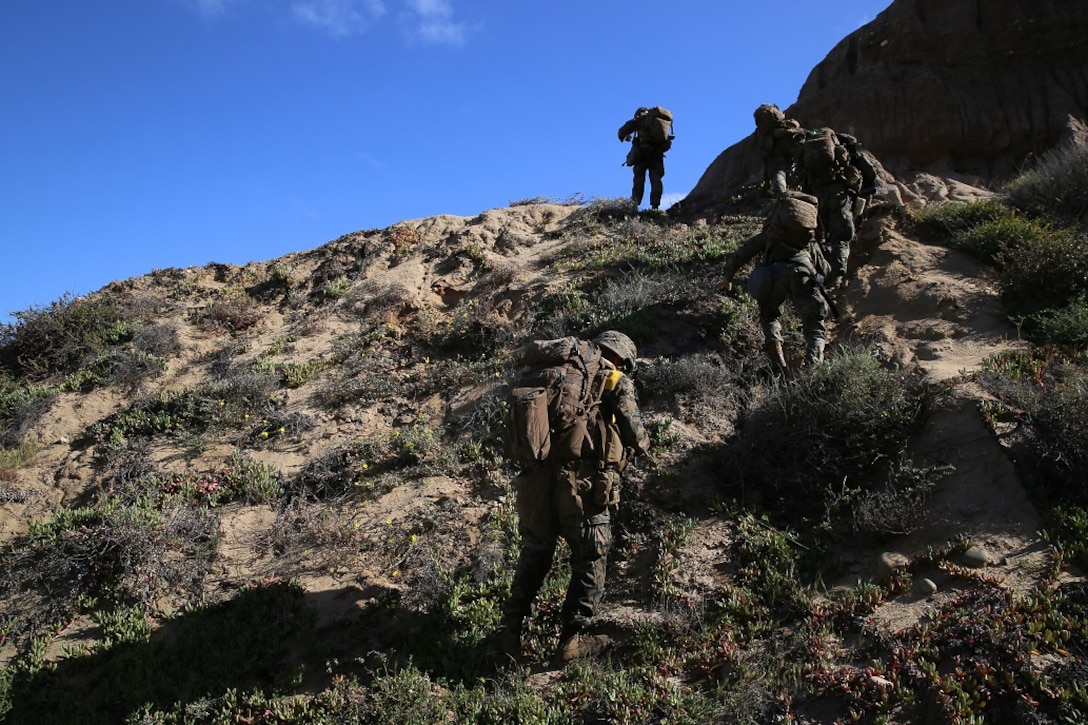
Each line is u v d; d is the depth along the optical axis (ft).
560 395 17.99
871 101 43.04
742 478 21.52
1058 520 17.65
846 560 18.81
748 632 17.30
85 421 30.89
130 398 32.01
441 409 27.94
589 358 18.71
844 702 14.98
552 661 17.84
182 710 17.66
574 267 35.45
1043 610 15.58
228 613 20.35
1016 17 44.14
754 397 25.12
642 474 22.03
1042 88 42.60
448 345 31.94
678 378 25.39
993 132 41.63
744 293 30.22
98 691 18.71
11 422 31.37
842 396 21.81
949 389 21.99
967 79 43.11
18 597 21.80
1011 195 35.01
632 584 19.36
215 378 32.19
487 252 40.01
